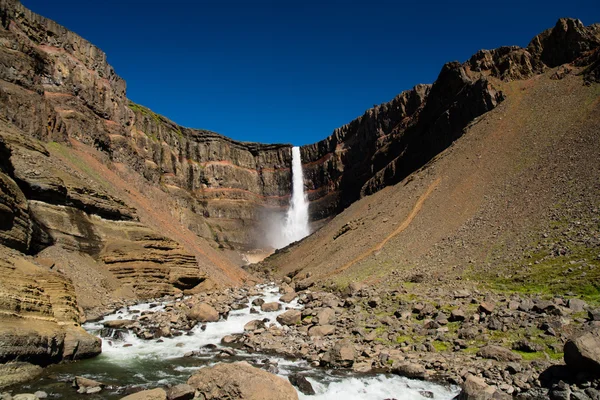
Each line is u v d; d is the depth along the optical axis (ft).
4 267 60.59
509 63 238.68
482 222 137.08
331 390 50.78
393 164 284.41
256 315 102.22
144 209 190.19
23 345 50.24
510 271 93.76
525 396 45.55
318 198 424.05
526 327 63.72
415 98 333.21
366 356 64.54
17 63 176.14
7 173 96.48
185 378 54.49
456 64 258.16
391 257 149.18
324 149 440.86
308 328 85.46
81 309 88.43
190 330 86.07
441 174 200.34
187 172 401.70
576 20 225.97
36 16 217.36
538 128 176.65
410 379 54.39
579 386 44.29
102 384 49.32
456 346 63.41
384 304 94.07
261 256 382.01
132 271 126.31
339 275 152.25
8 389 45.14
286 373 57.62
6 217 83.51
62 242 114.42
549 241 99.35
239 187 436.76
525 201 131.85
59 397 44.39
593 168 122.21
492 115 213.66
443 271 113.09
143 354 67.05
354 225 219.00
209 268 173.47
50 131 172.24
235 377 44.55
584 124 153.58
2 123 127.34
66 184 126.72
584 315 62.90
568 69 211.00
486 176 170.30
